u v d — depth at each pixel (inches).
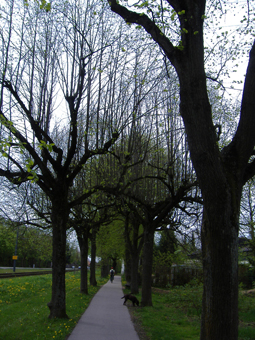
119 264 3011.8
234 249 194.9
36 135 400.8
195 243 631.8
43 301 564.4
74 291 767.7
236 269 194.1
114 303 600.1
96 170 558.9
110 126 472.7
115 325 382.3
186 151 515.2
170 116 510.6
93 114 476.1
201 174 205.2
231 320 185.8
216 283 190.7
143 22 258.5
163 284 1157.7
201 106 214.7
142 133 512.1
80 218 662.5
